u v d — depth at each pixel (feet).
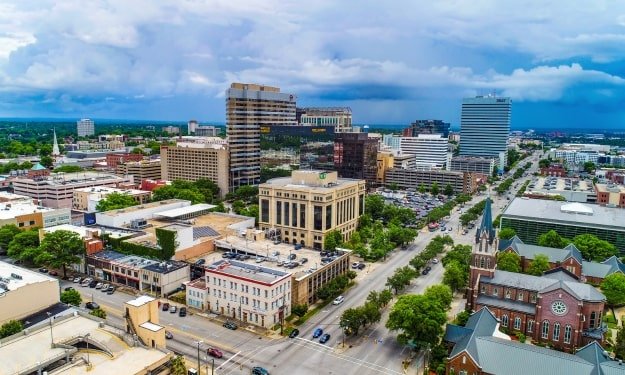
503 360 333.62
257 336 438.40
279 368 380.17
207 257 614.34
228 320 468.75
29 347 314.14
